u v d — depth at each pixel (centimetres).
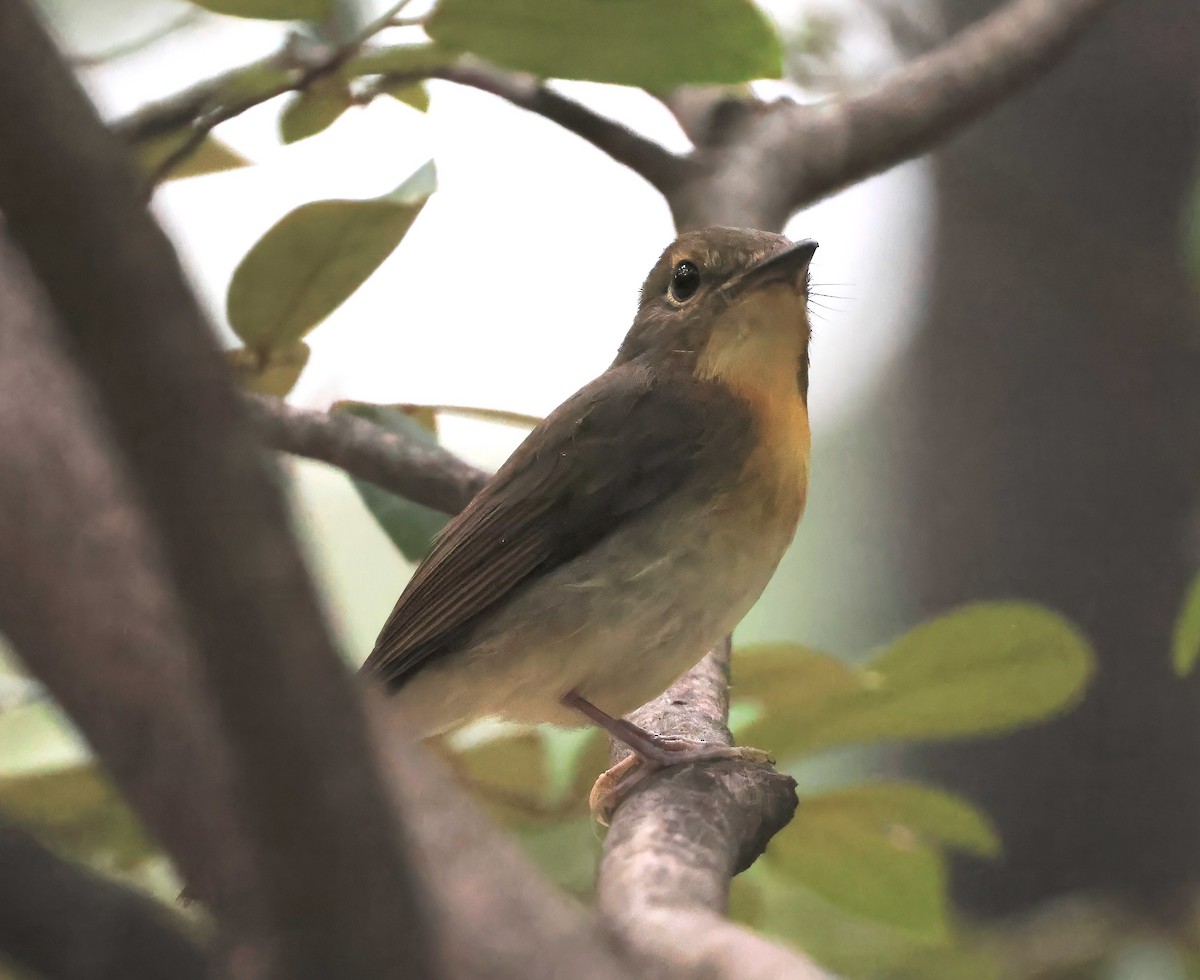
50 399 360
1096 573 1427
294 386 884
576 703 838
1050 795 1380
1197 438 1427
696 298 883
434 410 918
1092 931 1195
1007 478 1474
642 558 830
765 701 818
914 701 810
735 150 1044
